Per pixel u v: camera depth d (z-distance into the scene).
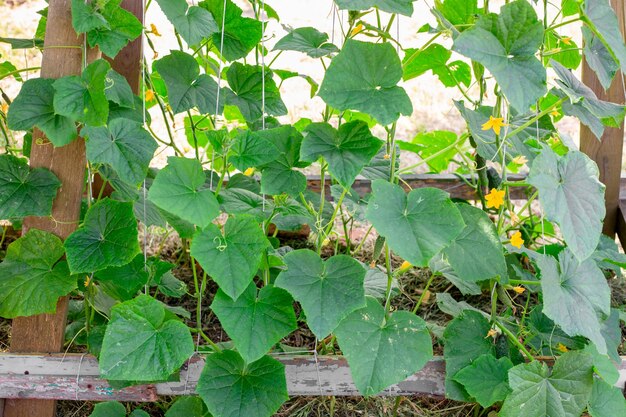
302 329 2.04
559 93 1.63
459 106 1.78
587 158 1.57
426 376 1.67
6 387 1.64
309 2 3.90
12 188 1.56
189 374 1.64
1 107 1.96
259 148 1.48
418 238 1.45
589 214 1.53
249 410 1.54
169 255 2.33
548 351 1.80
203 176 1.47
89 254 1.54
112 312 1.49
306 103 3.25
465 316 1.67
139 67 1.90
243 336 1.49
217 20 1.68
